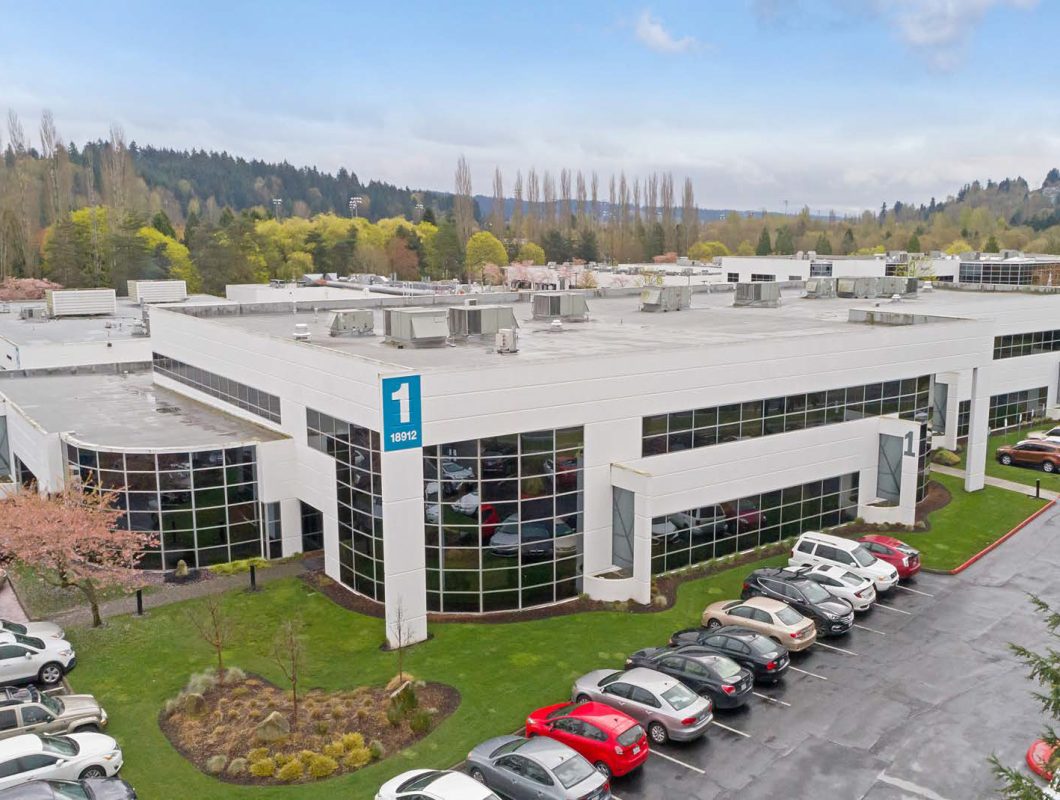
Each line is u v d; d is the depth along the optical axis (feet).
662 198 627.05
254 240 476.13
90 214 455.63
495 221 606.96
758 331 149.89
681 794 70.13
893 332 140.97
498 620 103.81
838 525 138.82
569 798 63.87
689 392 118.93
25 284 375.25
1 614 106.01
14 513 104.27
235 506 122.42
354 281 366.02
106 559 106.01
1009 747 76.43
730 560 123.03
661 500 116.88
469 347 130.21
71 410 150.41
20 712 75.87
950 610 106.73
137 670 91.15
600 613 105.50
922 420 148.36
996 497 152.46
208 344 150.10
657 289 188.85
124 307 273.95
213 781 72.08
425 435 98.73
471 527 104.27
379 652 95.20
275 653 93.40
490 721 80.84
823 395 133.80
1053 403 216.95
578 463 110.01
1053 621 60.29
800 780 71.87
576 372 108.27
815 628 98.53
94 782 67.72
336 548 114.83
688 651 86.84
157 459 118.21
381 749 75.36
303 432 121.39
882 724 80.53
